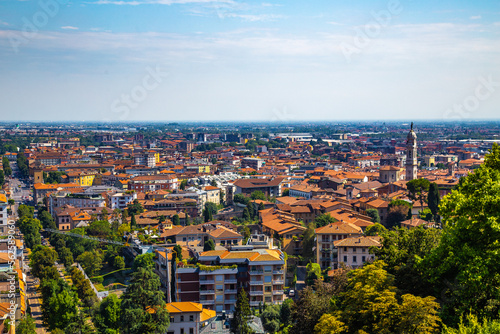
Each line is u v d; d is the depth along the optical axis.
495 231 85.12
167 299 188.50
